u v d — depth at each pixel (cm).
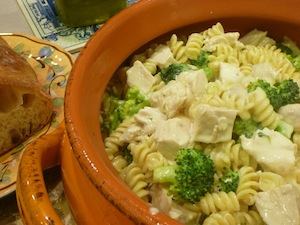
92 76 34
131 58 41
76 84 32
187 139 33
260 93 35
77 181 32
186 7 40
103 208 29
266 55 40
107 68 36
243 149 33
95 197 30
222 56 40
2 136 45
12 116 45
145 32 39
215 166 33
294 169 33
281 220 30
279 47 42
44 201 29
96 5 59
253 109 35
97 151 29
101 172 27
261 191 32
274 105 36
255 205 31
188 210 31
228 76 38
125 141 35
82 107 31
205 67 40
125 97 39
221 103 34
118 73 40
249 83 37
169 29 41
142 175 34
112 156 36
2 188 41
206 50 41
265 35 43
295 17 40
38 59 55
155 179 32
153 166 33
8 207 41
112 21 36
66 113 30
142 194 33
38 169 31
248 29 43
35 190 30
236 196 31
